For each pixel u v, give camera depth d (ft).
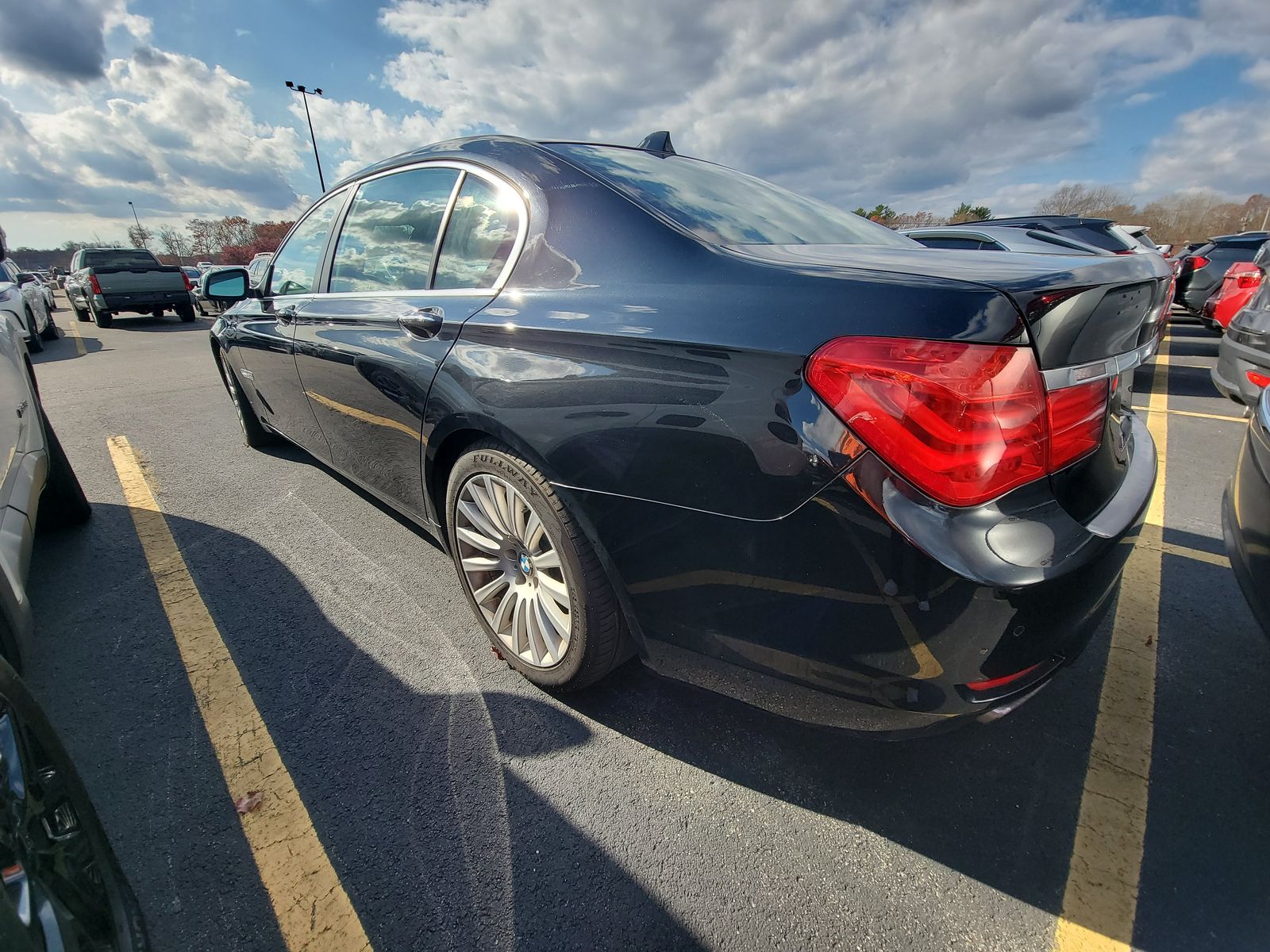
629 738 6.09
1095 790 5.54
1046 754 5.93
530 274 6.02
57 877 3.18
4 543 5.60
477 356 6.05
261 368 11.06
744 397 4.30
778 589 4.43
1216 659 7.18
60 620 7.80
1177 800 5.44
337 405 8.71
